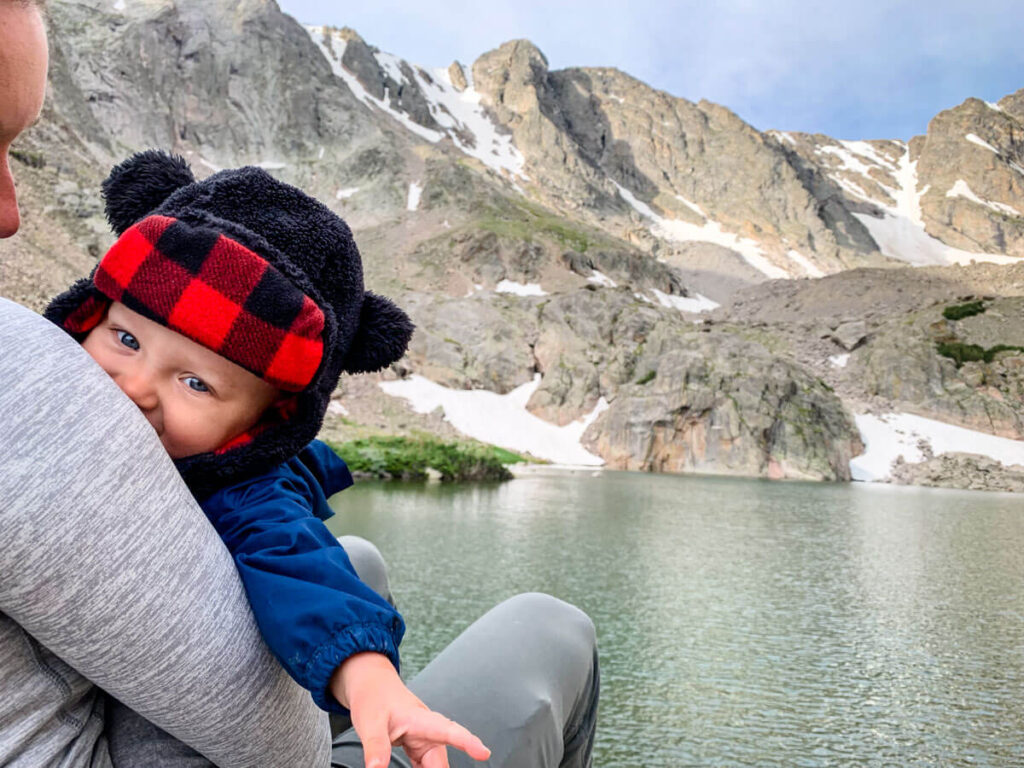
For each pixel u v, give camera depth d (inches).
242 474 36.1
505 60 5103.3
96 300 35.2
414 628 234.2
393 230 2716.5
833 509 761.0
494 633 56.8
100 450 26.3
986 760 160.2
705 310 2748.5
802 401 1540.4
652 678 207.2
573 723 58.4
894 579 370.3
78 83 2935.5
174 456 35.4
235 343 32.5
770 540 497.4
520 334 1910.7
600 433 1604.3
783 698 194.7
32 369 25.9
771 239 4389.8
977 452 1481.3
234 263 32.5
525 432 1648.6
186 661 27.6
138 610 26.3
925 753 162.7
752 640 249.6
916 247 4660.4
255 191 36.5
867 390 1701.5
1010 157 5462.6
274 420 38.0
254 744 30.8
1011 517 724.0
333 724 68.3
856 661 230.8
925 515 729.0
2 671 26.5
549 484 935.0
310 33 4566.9
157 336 33.7
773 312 2507.4
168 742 32.4
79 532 25.0
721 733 169.2
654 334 1801.2
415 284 2252.7
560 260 2514.8
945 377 1684.3
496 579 320.8
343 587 30.9
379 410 1596.9
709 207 4665.4
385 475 850.8
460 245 2426.2
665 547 438.6
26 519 24.0
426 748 26.0
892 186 5403.5
